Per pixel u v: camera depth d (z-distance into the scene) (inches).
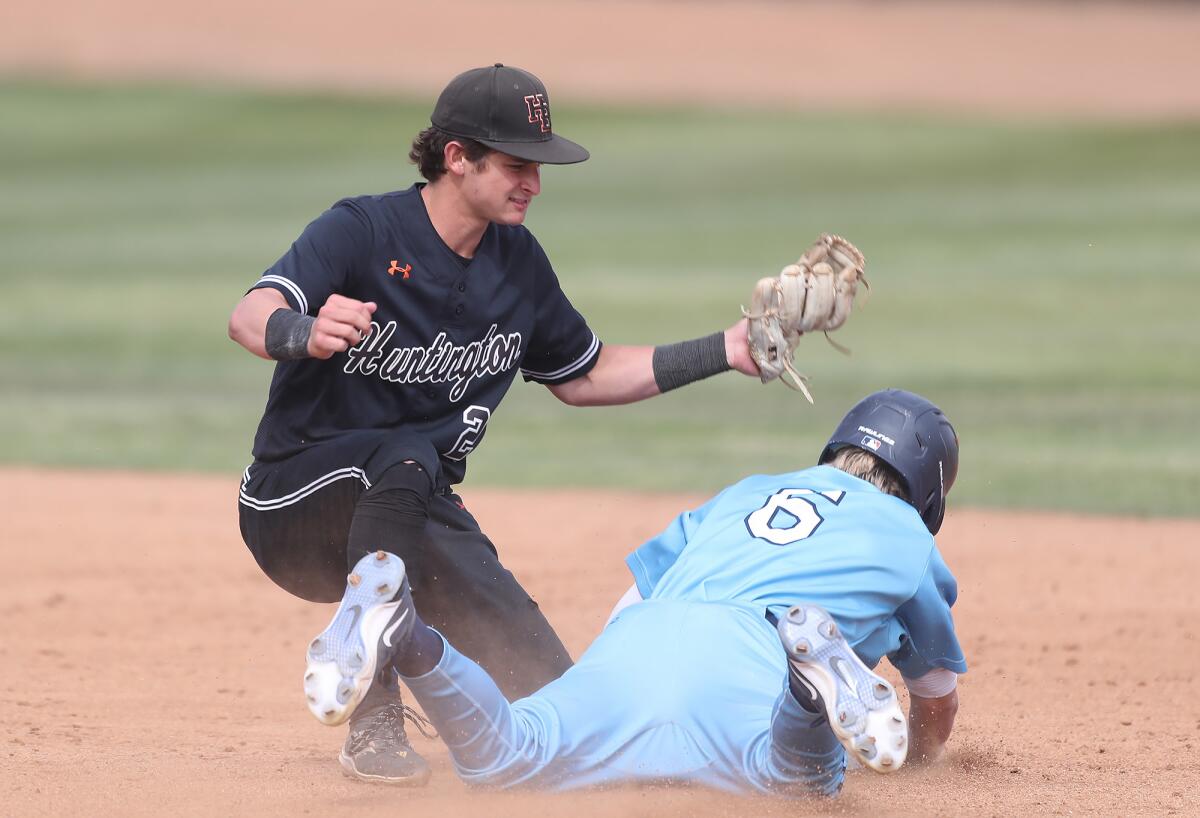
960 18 7170.3
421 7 6717.5
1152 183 3895.2
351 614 467.5
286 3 6692.9
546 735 522.9
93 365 2036.2
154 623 938.1
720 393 1870.1
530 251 617.6
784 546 557.9
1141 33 6943.9
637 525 1190.9
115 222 3580.2
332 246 569.6
